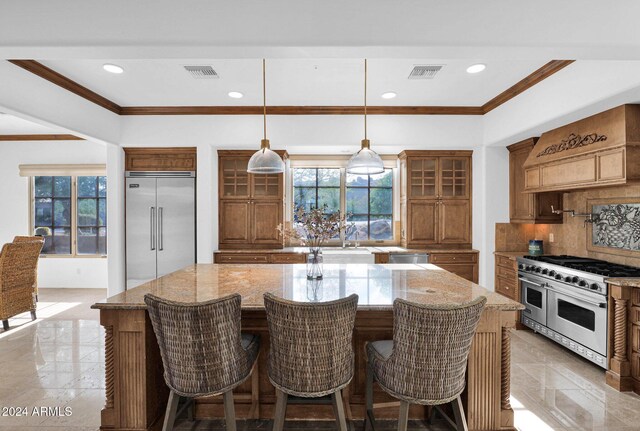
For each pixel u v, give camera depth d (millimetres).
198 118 4547
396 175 5598
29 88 3174
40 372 2918
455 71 3363
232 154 4848
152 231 4652
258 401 2312
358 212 5621
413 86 3771
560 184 3471
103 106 4211
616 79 2539
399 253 4727
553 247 4398
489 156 4605
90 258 6031
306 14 2066
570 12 2029
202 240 4574
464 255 4742
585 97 2834
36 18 2043
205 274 2824
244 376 1823
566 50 2070
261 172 3199
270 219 4934
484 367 2053
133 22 2057
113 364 2059
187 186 4648
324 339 1656
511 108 3918
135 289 2291
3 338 3674
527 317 3902
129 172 4652
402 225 5320
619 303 2666
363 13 2072
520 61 3135
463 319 1608
